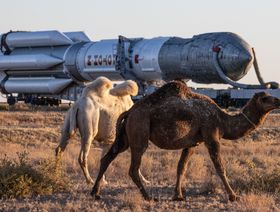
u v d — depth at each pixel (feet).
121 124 151.84
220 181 176.86
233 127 150.82
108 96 187.73
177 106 146.10
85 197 150.92
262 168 237.86
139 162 146.61
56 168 168.45
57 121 539.70
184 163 152.05
